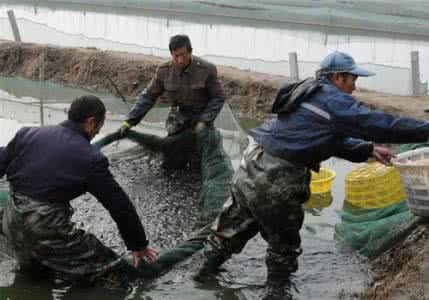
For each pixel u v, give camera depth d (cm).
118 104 854
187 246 530
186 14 2038
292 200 441
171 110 751
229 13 1959
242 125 1066
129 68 1302
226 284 482
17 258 471
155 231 582
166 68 706
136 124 732
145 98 722
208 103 715
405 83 1122
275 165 436
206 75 702
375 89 1152
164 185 706
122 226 445
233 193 461
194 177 736
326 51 1530
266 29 1786
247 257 531
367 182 641
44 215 439
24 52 1482
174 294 465
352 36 1681
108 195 439
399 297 409
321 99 419
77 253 451
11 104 931
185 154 743
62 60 1430
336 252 543
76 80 1370
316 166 450
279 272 479
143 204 648
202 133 694
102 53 1384
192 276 493
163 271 499
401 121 400
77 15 2053
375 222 551
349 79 432
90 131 456
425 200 438
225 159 693
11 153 458
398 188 627
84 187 446
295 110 431
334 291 471
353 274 501
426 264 440
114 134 728
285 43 1616
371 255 529
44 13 2098
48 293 457
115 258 471
